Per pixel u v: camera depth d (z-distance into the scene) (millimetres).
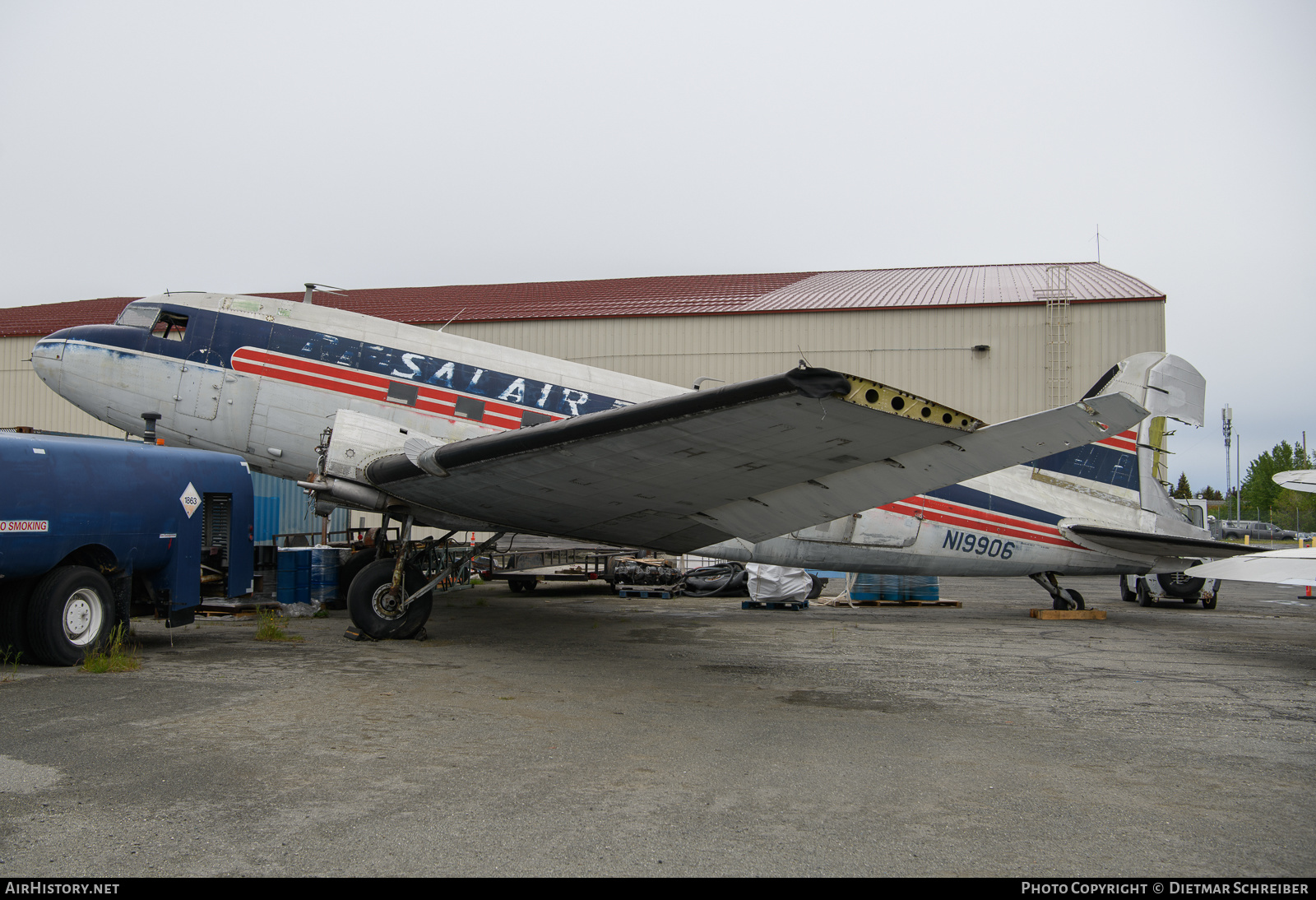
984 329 18828
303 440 9711
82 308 27125
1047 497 12164
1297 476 11539
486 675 6914
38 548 6730
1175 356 12531
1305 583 8797
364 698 5898
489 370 10164
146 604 8195
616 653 8273
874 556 11273
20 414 21953
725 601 14750
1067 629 11055
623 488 7047
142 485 7785
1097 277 21984
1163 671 7660
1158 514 12781
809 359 19578
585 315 20625
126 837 3320
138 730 4945
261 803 3732
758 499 7059
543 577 15977
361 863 3111
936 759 4684
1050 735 5258
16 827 3410
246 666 7152
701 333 20172
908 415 4617
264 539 15562
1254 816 3805
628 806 3799
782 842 3410
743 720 5547
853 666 7762
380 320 10180
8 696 5844
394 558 8875
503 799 3861
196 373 9711
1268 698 6473
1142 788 4203
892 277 26016
